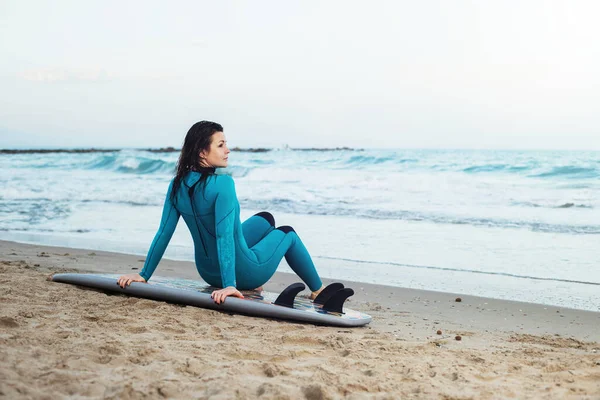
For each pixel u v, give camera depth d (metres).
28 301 4.46
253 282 4.78
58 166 32.47
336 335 3.90
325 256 8.37
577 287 6.47
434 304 5.61
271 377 2.90
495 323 4.91
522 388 2.88
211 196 4.45
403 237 9.97
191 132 4.57
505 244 9.27
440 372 3.11
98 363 3.00
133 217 12.56
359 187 17.84
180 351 3.29
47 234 10.21
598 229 10.55
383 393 2.73
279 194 16.64
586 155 22.86
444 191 16.31
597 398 2.73
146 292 4.76
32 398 2.37
